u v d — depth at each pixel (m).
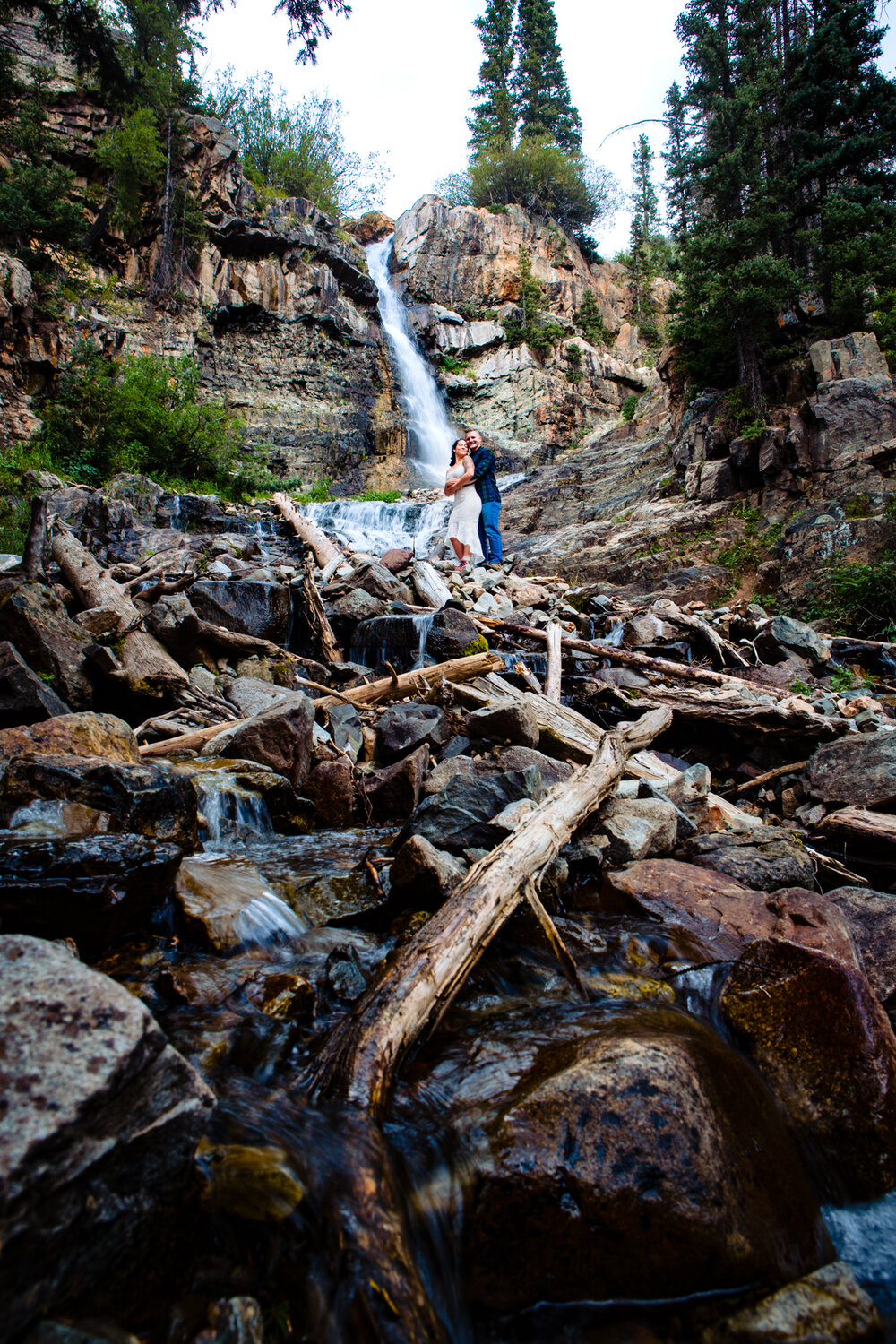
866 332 15.22
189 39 22.39
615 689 6.93
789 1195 1.97
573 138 43.06
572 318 32.66
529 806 3.70
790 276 14.08
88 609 6.05
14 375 14.93
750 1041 2.51
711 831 4.62
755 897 3.35
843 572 11.06
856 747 5.15
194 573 6.83
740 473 14.47
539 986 2.72
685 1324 1.66
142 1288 1.33
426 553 15.23
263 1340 1.34
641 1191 1.75
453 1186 1.77
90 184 21.39
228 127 27.62
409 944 2.50
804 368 14.76
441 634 7.48
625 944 3.01
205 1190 1.51
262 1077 1.98
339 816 4.70
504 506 19.05
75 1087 1.26
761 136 15.95
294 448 22.83
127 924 2.55
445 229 31.86
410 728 5.37
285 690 5.86
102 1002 1.45
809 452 13.39
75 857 2.43
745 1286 1.74
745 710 6.17
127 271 21.48
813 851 4.30
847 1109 2.30
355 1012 2.22
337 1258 1.48
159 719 5.17
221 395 22.38
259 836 4.15
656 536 14.08
